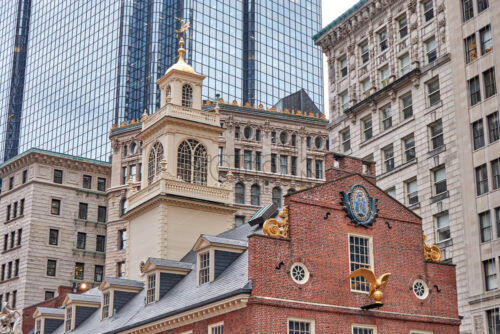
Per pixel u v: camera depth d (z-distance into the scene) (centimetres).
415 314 4516
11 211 11769
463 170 6888
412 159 7588
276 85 18488
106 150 16450
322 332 4131
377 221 4578
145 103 16700
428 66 7575
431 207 7238
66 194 11781
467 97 6988
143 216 6172
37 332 6588
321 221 4353
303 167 12319
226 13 18288
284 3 19588
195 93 6588
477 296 6475
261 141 12150
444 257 6956
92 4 18562
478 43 6975
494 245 6438
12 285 11288
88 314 6038
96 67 17662
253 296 3966
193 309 4303
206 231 6028
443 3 7519
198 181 6281
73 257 11606
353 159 4716
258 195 11894
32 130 19238
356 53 8788
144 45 17325
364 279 4425
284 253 4150
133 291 5612
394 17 8200
